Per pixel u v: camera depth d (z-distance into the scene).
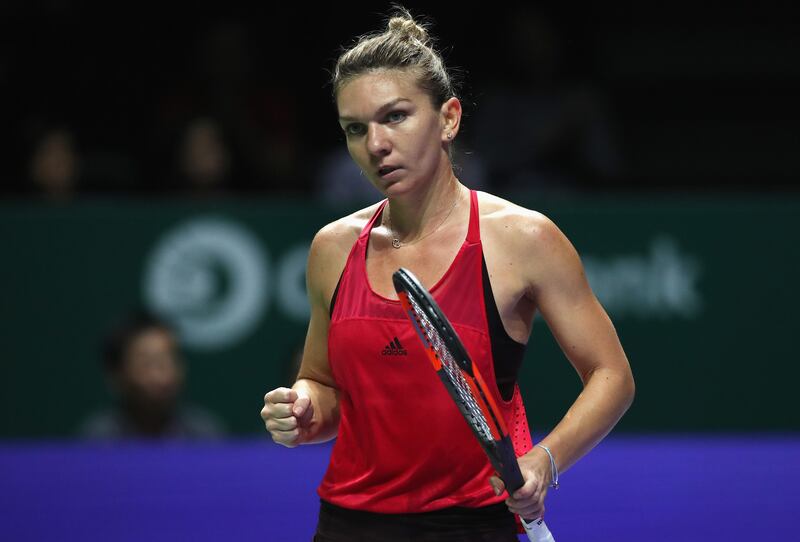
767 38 35.00
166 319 24.44
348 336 9.66
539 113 28.56
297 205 24.52
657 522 16.44
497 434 8.70
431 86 9.51
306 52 33.06
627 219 24.09
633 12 35.06
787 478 17.23
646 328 24.12
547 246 9.52
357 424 9.93
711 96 34.41
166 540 16.69
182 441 21.56
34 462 17.69
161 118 29.28
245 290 24.38
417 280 8.78
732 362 24.14
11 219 24.61
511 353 9.66
